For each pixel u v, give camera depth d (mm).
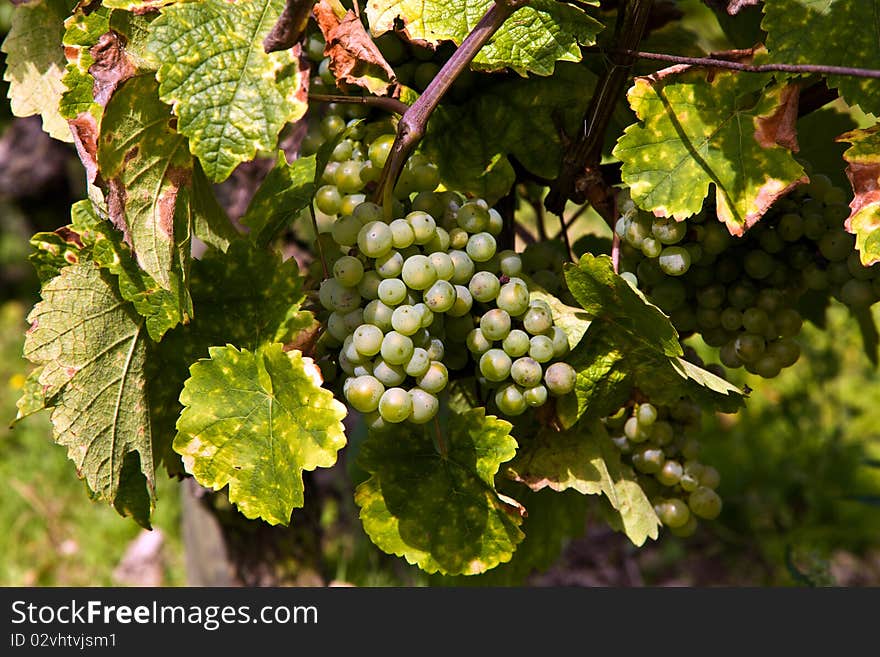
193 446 1085
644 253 1132
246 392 1096
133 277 1108
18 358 3498
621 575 2199
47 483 2512
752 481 2348
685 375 1099
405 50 1148
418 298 1092
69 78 1081
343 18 1087
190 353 1144
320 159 1136
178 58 1050
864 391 2559
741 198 1094
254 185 1427
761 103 1096
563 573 2203
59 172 3135
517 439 1164
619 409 1172
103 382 1126
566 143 1161
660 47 1224
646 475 1199
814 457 2359
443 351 1102
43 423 2727
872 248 1086
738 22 1216
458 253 1103
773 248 1147
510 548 1115
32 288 4254
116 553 2258
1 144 3053
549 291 1173
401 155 1082
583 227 1361
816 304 1284
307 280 1184
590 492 1142
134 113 1076
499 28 1090
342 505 2184
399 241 1081
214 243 1167
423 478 1120
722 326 1175
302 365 1077
